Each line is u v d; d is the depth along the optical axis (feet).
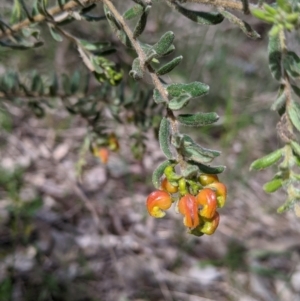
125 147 2.40
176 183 0.52
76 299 1.78
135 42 0.54
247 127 2.70
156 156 2.44
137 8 0.56
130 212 2.21
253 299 2.01
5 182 1.86
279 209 0.55
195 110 2.65
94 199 2.18
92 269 1.91
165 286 1.94
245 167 2.55
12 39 0.82
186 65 2.79
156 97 0.52
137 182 2.34
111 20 0.58
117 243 2.04
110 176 2.31
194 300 1.94
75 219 2.06
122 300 1.83
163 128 0.52
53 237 1.95
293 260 2.24
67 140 2.32
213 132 2.58
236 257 2.14
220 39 2.90
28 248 1.84
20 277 1.75
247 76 3.01
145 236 2.14
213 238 2.23
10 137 2.17
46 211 2.04
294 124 0.54
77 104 1.02
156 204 0.52
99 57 0.80
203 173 0.53
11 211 1.79
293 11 0.48
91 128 1.05
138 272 1.97
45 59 2.18
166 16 2.55
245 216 2.39
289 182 0.55
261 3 0.52
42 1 0.75
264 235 2.32
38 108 1.03
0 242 1.82
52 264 1.86
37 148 2.22
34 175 2.12
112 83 0.81
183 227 2.18
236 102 2.74
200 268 2.08
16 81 0.99
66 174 1.73
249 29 0.53
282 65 0.55
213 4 0.54
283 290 2.07
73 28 1.79
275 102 0.56
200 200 0.51
